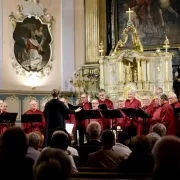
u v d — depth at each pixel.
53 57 19.17
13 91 17.91
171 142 3.70
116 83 17.41
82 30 19.52
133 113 11.53
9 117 12.10
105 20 19.48
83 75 19.00
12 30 18.30
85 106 14.59
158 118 12.38
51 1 19.34
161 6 18.70
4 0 18.14
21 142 4.47
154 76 17.30
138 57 17.17
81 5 19.59
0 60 17.88
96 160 6.75
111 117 11.84
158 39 18.69
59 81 19.20
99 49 18.17
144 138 5.91
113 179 5.22
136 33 17.70
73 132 13.82
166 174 3.62
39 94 18.48
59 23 19.41
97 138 8.27
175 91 17.78
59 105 11.64
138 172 5.78
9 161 4.43
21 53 18.50
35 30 18.83
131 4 19.06
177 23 18.53
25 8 18.70
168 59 17.14
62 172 3.59
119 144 7.57
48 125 11.64
